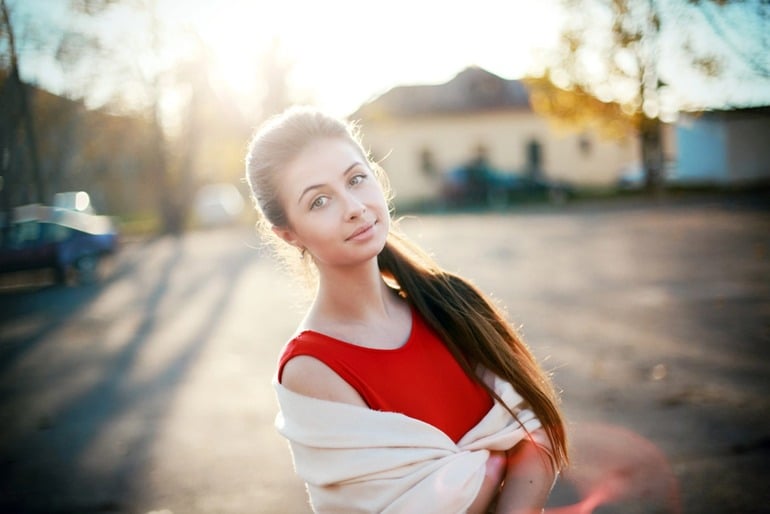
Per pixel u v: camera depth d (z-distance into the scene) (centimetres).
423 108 3638
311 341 141
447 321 161
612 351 653
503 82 3666
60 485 447
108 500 418
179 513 393
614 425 461
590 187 3475
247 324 991
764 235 1403
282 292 1261
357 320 149
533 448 154
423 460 134
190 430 545
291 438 137
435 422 144
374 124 3575
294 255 178
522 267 1275
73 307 1291
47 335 1029
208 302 1223
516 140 3588
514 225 2108
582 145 3553
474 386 154
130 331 1011
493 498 149
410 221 2481
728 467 381
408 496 131
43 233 1529
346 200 138
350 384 139
